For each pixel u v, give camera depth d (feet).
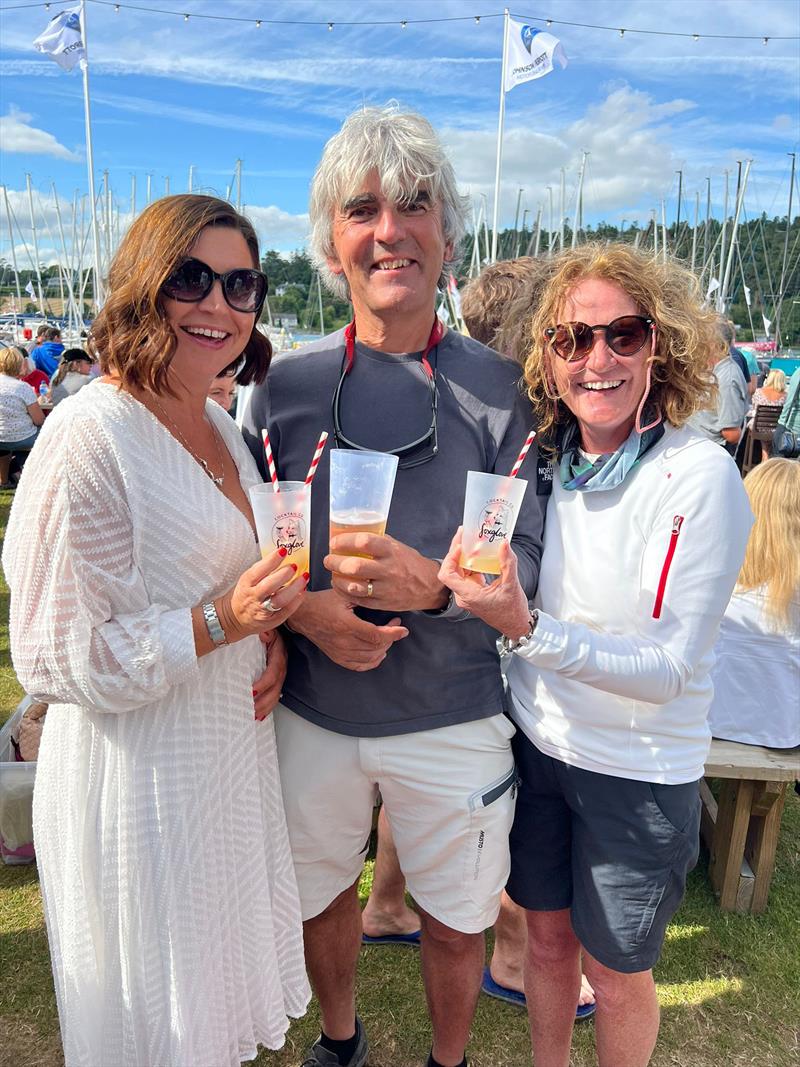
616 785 5.71
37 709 10.30
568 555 5.86
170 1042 5.01
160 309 4.72
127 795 4.89
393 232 5.57
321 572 6.23
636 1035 6.04
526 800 6.40
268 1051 7.64
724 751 9.24
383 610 5.53
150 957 4.97
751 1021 7.96
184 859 4.96
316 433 6.21
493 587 5.00
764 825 9.26
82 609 4.58
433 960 6.61
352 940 6.89
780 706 9.25
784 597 9.04
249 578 4.60
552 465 6.17
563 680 5.87
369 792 6.38
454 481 6.09
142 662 4.60
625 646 5.34
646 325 5.31
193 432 5.38
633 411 5.61
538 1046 6.63
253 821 5.44
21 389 29.32
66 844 5.03
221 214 4.88
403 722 6.00
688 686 5.71
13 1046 7.49
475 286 9.62
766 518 9.04
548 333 5.72
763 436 27.40
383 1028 7.85
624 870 5.73
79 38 45.78
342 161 5.59
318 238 6.27
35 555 4.59
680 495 5.32
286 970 5.92
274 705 5.82
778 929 9.25
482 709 6.14
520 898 6.48
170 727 4.95
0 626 17.19
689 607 5.31
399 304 5.81
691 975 8.53
